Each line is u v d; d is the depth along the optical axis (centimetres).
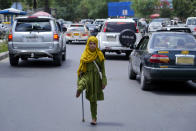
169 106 1883
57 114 1700
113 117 1655
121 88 2406
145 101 2002
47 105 1883
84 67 1514
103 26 4406
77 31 7250
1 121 1585
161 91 2316
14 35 3422
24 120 1600
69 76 2872
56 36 3441
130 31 4075
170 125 1532
